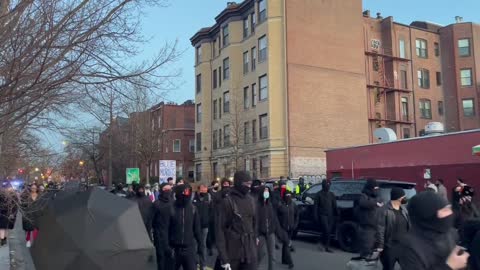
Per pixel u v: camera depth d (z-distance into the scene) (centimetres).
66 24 613
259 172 3669
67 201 576
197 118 4800
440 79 4784
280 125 3544
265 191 967
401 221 753
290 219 1127
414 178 2173
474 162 1916
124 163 4719
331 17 3797
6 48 596
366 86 4084
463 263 308
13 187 919
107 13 656
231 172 3891
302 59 3628
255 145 3753
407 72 4519
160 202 838
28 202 816
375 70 4325
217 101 4475
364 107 3862
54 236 541
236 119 3831
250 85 3912
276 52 3600
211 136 4559
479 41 4762
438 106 4722
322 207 1368
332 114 3688
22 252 1310
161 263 827
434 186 1650
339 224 1394
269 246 973
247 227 656
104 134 4156
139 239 555
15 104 657
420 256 299
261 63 3725
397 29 4500
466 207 1200
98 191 590
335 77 3744
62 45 621
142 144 3947
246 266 655
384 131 2838
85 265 522
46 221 560
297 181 2495
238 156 3831
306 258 1257
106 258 527
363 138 3809
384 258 774
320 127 3622
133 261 542
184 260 799
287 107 3522
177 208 804
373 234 788
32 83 617
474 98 4666
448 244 307
